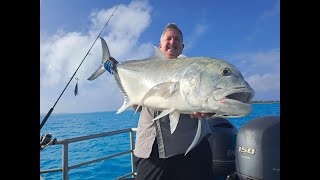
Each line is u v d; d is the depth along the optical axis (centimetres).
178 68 119
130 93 139
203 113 112
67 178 190
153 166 132
